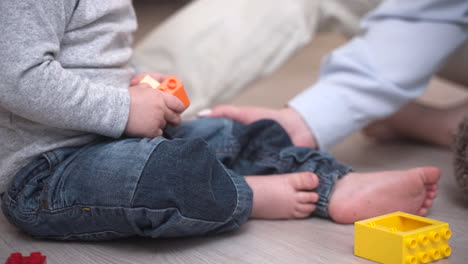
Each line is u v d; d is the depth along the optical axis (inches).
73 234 32.5
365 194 34.9
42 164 32.5
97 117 31.6
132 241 33.4
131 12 37.7
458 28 46.2
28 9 29.8
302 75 96.8
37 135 32.8
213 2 58.1
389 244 28.2
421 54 45.6
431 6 46.0
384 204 34.7
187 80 54.9
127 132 33.0
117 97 32.3
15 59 29.2
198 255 30.9
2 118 32.2
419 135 56.4
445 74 55.7
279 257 30.2
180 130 37.6
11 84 29.4
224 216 31.6
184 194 29.8
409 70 45.4
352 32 58.9
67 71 31.2
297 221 36.3
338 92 44.8
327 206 35.7
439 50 46.0
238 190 32.5
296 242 32.4
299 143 43.2
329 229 34.5
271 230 34.6
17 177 32.1
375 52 45.9
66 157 32.9
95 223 31.2
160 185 29.5
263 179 36.4
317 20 58.4
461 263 28.5
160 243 32.9
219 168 32.1
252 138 38.9
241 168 38.5
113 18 35.8
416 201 34.9
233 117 42.3
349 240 32.4
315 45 125.4
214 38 55.3
